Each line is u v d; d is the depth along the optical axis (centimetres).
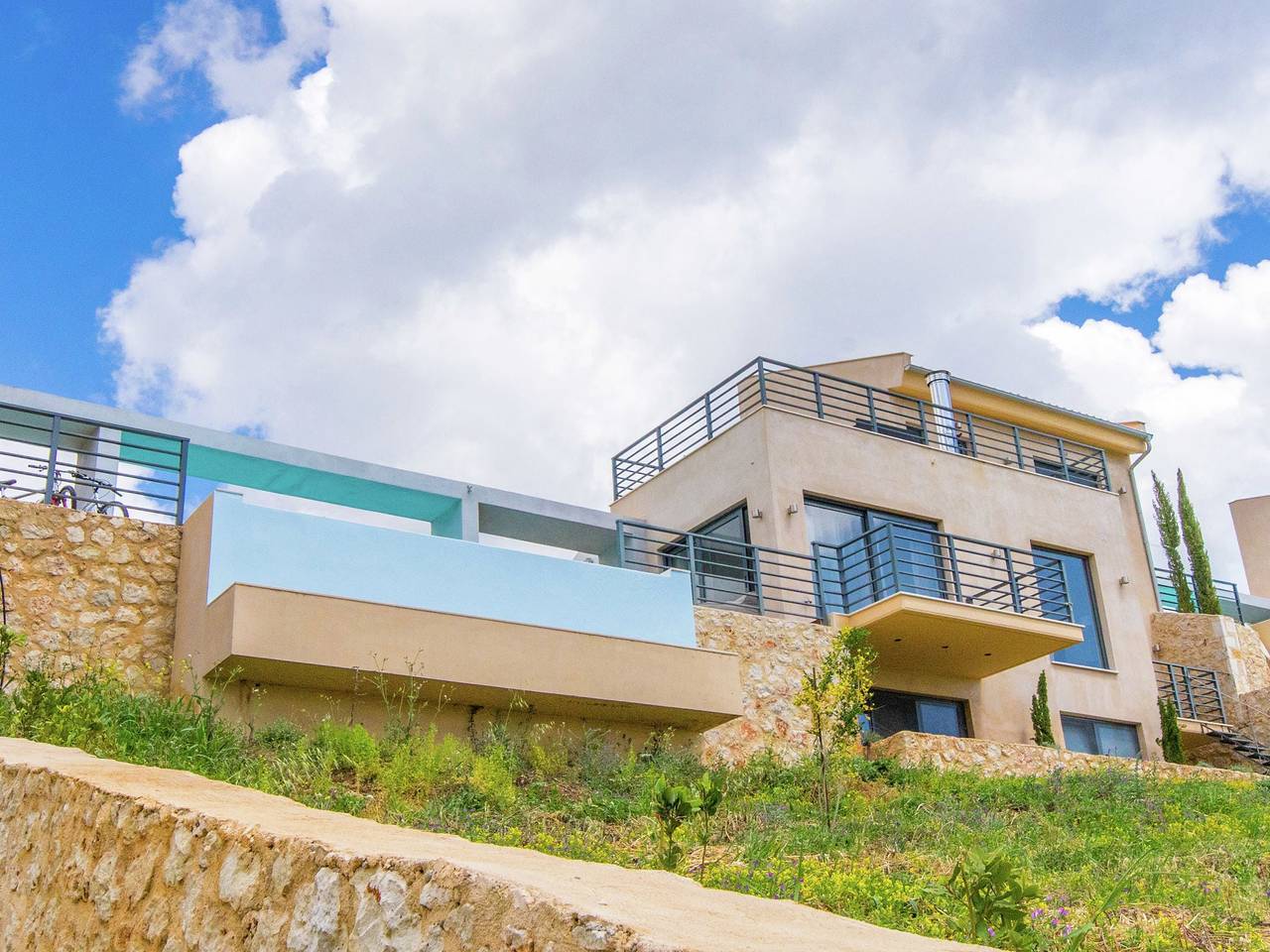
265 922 392
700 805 795
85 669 1273
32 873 581
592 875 345
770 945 274
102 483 1464
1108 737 2253
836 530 2088
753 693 1756
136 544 1416
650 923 285
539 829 1084
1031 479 2356
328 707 1376
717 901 326
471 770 1238
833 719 1722
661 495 2283
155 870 470
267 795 520
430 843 390
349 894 359
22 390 1689
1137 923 782
